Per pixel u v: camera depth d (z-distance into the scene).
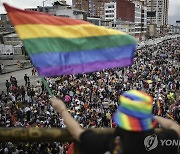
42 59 3.24
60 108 2.83
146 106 2.24
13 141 3.07
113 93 33.44
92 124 20.94
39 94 31.91
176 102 29.66
